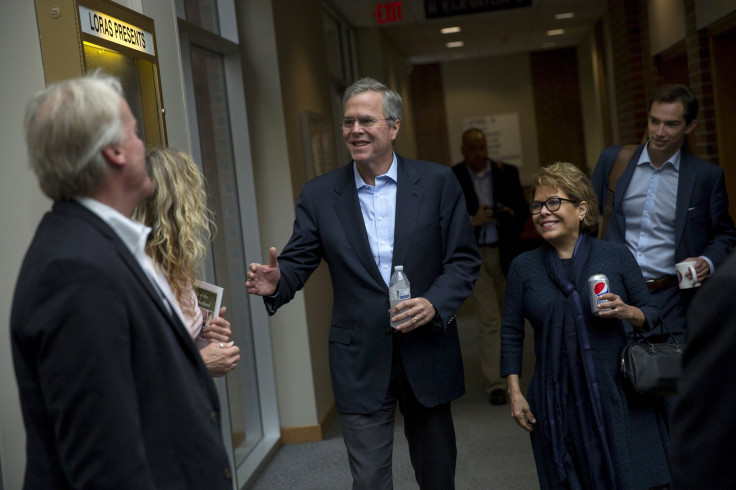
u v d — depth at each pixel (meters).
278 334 5.44
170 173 2.36
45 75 2.54
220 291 2.56
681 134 3.66
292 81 5.72
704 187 3.72
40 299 1.48
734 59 6.14
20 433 2.58
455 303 2.89
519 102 17.05
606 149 4.00
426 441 3.00
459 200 3.07
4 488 2.59
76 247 1.52
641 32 8.98
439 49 14.44
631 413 2.78
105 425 1.47
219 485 1.68
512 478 4.36
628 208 3.85
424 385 2.92
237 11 5.32
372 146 2.93
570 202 2.84
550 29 13.32
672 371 2.65
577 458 2.80
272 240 5.41
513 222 5.90
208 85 4.88
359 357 2.94
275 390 5.41
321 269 6.02
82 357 1.47
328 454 5.12
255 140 5.38
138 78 2.97
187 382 1.66
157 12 3.34
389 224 3.00
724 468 1.18
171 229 2.34
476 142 5.95
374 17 9.66
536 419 2.90
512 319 3.00
